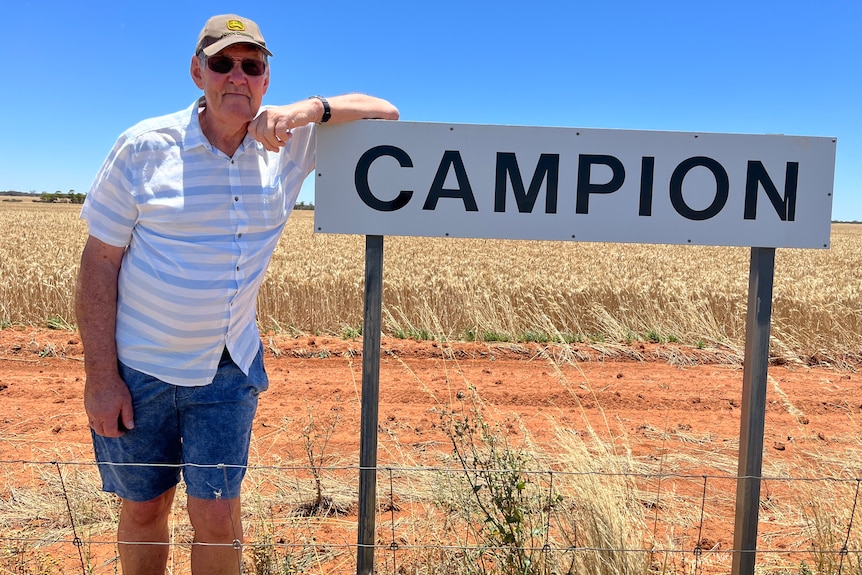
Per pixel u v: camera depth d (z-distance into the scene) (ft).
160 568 8.54
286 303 31.01
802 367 26.37
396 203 8.61
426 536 10.41
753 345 8.71
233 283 7.61
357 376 22.16
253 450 14.70
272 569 9.24
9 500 11.97
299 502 12.12
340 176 8.53
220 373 7.85
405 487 12.74
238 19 7.36
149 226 7.49
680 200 8.71
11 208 216.74
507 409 18.79
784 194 8.70
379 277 8.68
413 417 17.46
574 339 29.53
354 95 8.68
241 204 7.63
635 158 8.66
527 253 63.16
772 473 14.21
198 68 7.85
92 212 7.45
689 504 12.66
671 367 25.21
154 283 7.45
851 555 9.62
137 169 7.33
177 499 11.59
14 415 17.04
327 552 10.50
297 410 17.93
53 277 31.17
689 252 72.02
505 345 27.14
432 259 49.65
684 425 17.57
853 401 20.58
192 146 7.37
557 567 8.73
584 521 9.29
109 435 7.73
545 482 11.68
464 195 8.64
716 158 8.66
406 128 8.52
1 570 9.59
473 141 8.58
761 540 11.32
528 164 8.63
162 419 7.89
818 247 8.79
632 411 19.04
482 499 9.89
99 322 7.59
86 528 11.05
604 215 8.72
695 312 30.58
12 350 24.32
